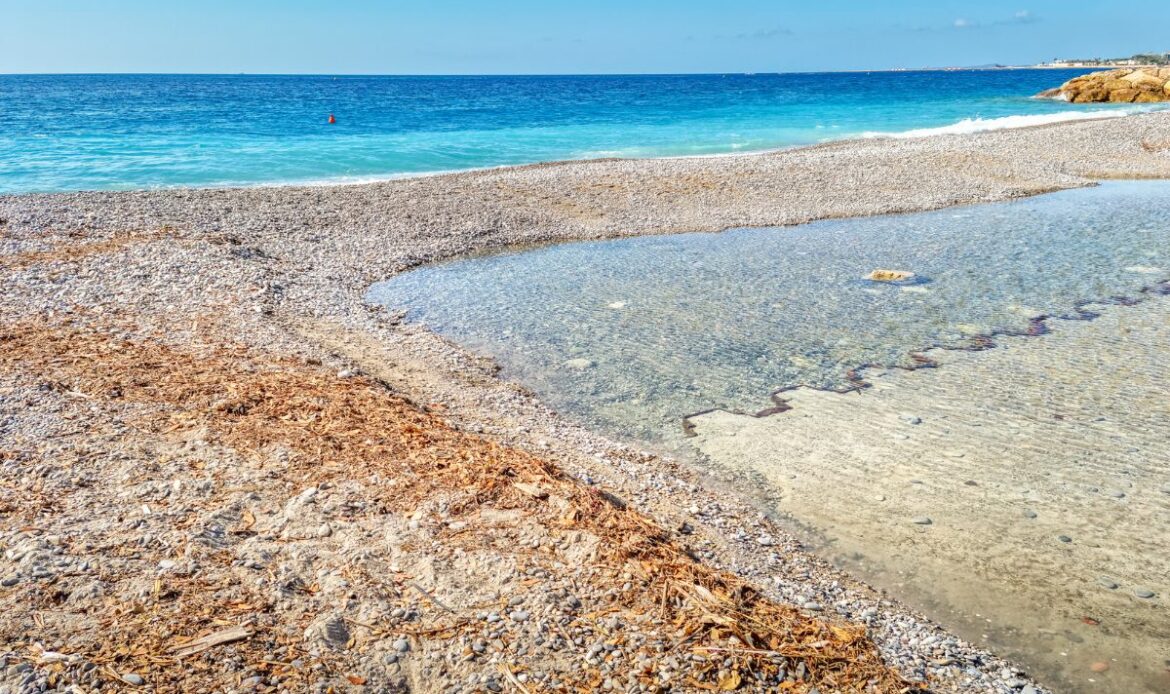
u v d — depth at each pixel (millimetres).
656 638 4863
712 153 36156
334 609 4953
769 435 9008
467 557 5570
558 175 27172
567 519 6152
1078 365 10945
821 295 14547
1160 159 29812
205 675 4293
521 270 16891
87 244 15828
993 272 15867
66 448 6945
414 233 19641
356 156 34375
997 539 6977
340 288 14930
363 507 6172
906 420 9344
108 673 4223
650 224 21391
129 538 5566
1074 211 21984
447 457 7172
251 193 23359
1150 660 5492
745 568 6219
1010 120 47406
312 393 8602
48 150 34844
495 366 11188
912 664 5211
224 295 13070
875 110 62844
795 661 4836
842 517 7328
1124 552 6781
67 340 10180
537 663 4609
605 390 10352
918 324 12812
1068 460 8344
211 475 6574
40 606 4738
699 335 12461
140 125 47781
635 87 130625
